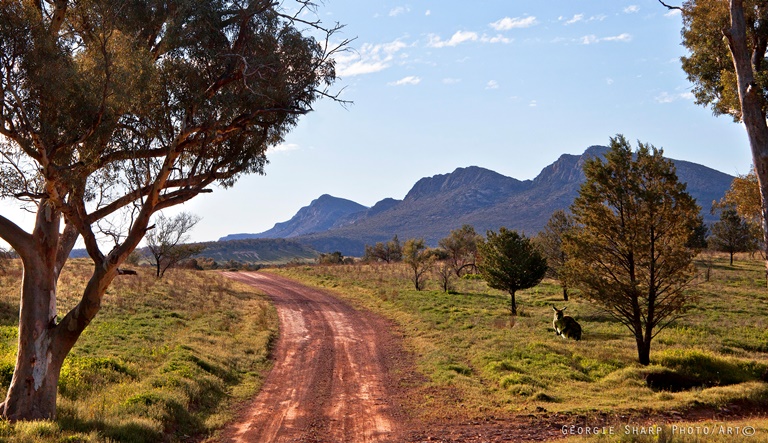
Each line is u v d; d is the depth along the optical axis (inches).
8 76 418.6
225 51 517.7
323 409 635.5
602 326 1170.0
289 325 1305.4
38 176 457.7
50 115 446.9
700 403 600.1
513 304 1349.7
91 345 826.2
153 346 868.0
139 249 2672.2
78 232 523.8
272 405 653.9
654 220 824.3
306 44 538.6
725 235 2378.2
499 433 512.7
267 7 523.5
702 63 875.4
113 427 457.4
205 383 681.0
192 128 495.8
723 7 756.0
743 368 750.5
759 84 661.3
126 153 495.5
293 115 585.6
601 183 856.3
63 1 462.6
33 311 479.5
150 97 485.1
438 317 1299.2
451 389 707.4
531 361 828.6
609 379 730.8
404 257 1891.0
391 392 718.5
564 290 1577.3
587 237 878.4
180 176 551.5
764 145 646.5
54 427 430.3
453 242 2613.2
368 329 1253.7
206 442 501.7
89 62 459.2
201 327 1118.4
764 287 1694.1
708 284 1738.4
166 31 474.0
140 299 1373.0
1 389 544.1
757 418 547.2
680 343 974.4
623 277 855.7
